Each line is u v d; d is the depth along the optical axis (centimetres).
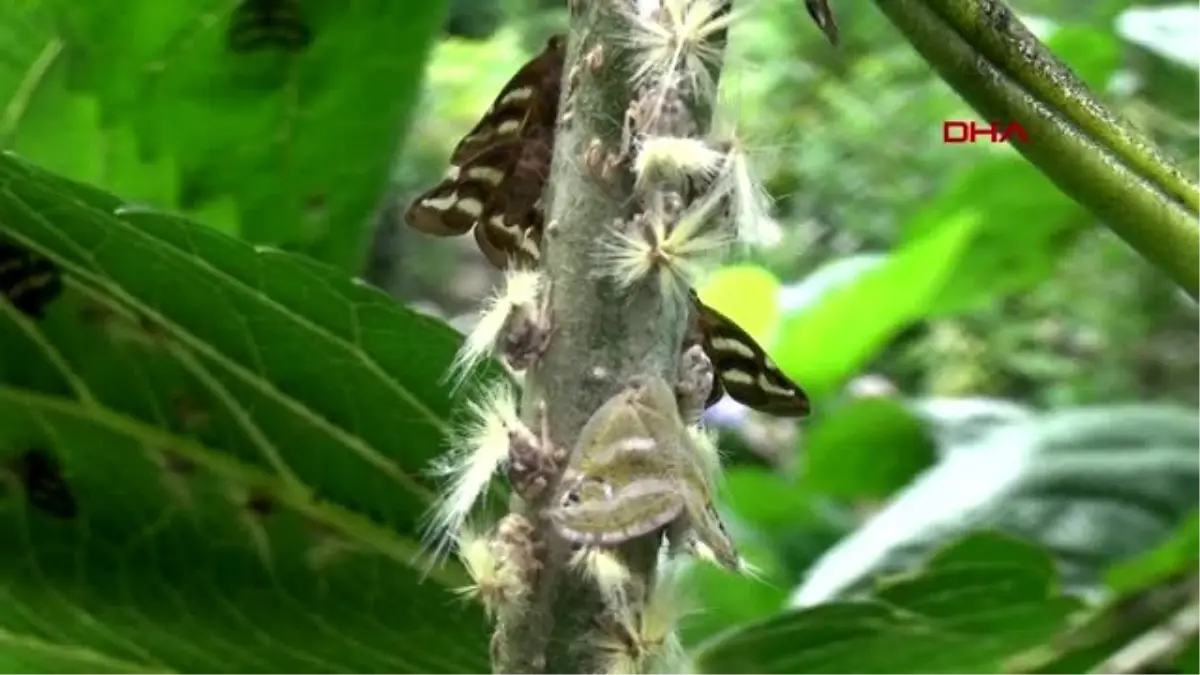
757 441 46
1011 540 16
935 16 13
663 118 11
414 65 20
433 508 15
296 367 15
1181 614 18
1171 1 35
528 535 11
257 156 21
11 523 16
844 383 39
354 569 16
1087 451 24
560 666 11
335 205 22
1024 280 36
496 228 12
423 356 14
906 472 34
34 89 20
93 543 16
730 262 12
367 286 14
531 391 11
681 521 11
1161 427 25
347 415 15
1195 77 31
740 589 27
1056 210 34
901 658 17
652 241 11
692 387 11
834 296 31
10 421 15
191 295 14
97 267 14
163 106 20
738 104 11
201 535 16
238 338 15
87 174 21
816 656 16
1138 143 13
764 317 32
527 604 11
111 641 17
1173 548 20
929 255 30
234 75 20
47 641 17
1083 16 38
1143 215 13
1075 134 13
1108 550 23
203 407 15
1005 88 13
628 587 11
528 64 12
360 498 16
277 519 16
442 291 65
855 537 26
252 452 15
